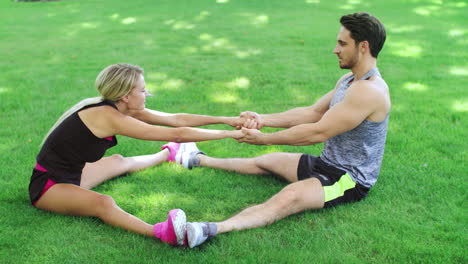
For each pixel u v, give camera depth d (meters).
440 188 3.51
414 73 6.79
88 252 2.74
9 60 7.80
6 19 12.06
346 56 3.17
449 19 10.98
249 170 3.81
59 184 3.11
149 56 7.95
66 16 12.38
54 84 6.39
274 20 11.11
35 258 2.68
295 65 7.27
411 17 11.26
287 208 3.03
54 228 2.97
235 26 10.46
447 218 3.09
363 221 3.05
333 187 3.16
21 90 6.12
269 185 3.64
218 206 3.29
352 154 3.24
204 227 2.73
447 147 4.25
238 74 6.79
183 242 2.75
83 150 3.08
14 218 3.09
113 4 14.21
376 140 3.20
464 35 9.30
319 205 3.13
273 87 6.18
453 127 4.75
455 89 6.03
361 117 3.04
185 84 6.34
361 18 3.08
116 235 2.92
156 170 3.90
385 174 3.76
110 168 3.67
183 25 10.67
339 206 3.21
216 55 7.98
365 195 3.34
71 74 6.89
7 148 4.30
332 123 3.08
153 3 14.08
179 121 3.64
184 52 8.22
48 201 3.10
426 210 3.22
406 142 4.40
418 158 4.05
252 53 8.07
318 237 2.88
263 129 4.89
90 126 3.02
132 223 2.93
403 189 3.51
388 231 2.95
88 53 8.23
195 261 2.65
